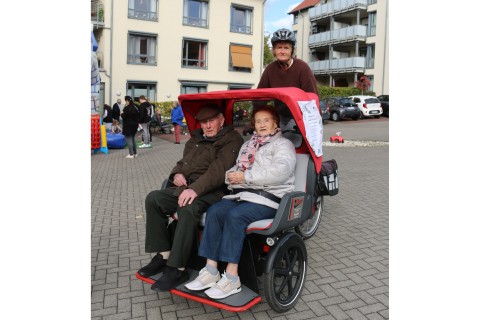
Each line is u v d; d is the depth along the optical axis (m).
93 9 23.50
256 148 3.63
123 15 24.09
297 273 3.49
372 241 4.91
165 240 3.55
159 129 21.14
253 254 3.35
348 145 14.66
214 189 3.63
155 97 25.62
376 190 7.55
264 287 3.16
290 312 3.35
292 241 3.36
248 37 28.17
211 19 26.72
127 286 3.81
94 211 6.29
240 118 4.31
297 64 4.44
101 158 12.16
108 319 3.25
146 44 25.17
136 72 24.83
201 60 27.06
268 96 3.57
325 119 24.72
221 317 3.28
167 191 3.62
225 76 27.72
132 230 5.37
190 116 4.32
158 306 3.45
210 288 3.16
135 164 11.00
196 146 3.90
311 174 3.79
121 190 7.76
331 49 35.69
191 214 3.32
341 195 7.17
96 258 4.46
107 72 24.00
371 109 26.94
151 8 24.98
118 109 19.38
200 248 3.27
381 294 3.63
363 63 33.28
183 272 3.39
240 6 27.61
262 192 3.37
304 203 3.51
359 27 32.94
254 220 3.22
